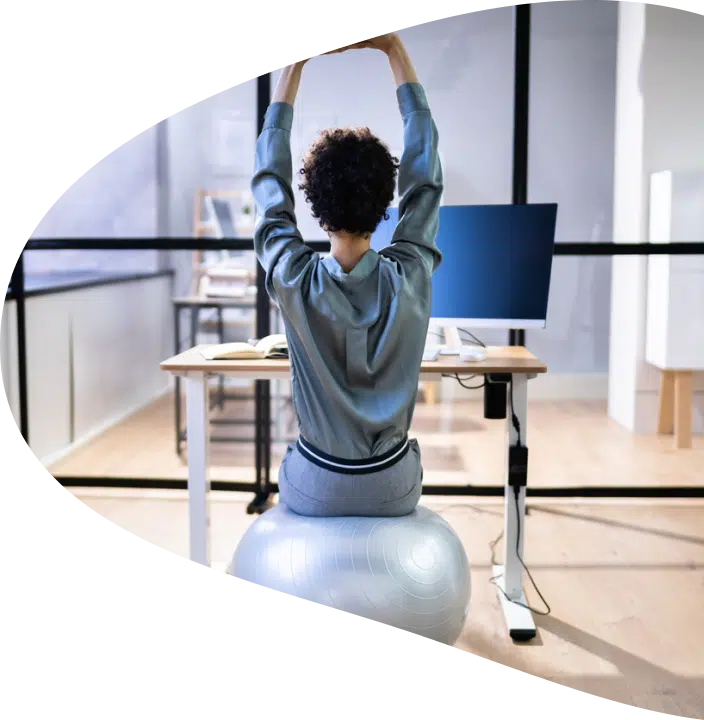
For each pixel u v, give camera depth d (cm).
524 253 249
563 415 486
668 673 212
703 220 396
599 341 482
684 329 415
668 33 396
